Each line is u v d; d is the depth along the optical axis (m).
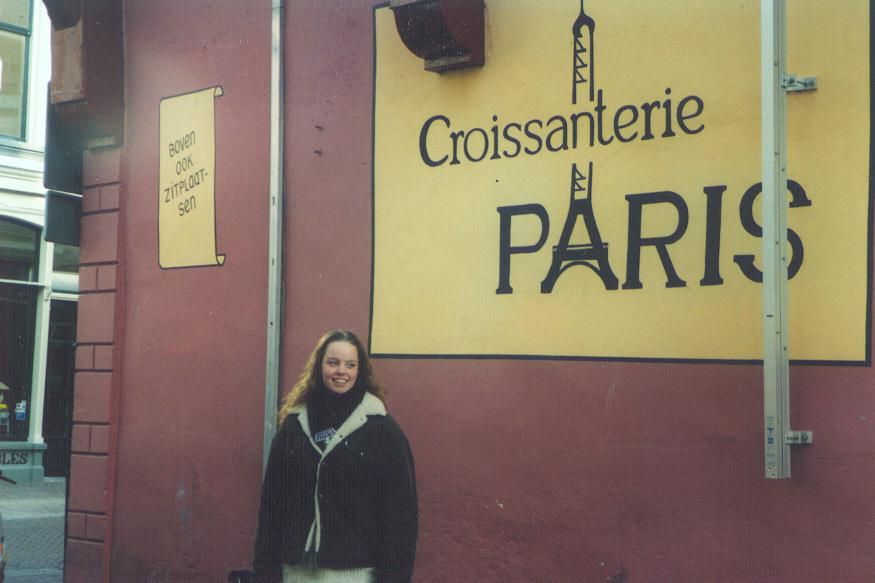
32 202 17.73
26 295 17.77
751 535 4.54
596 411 5.04
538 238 5.28
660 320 4.86
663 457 4.82
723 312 4.68
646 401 4.88
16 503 14.51
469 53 5.48
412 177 5.78
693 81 4.82
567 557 5.09
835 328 4.35
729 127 4.71
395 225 5.83
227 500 6.49
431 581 5.53
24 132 17.78
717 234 4.71
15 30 17.83
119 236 7.21
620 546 4.92
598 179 5.10
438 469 5.55
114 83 7.25
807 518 4.39
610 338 5.02
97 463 7.17
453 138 5.63
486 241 5.47
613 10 5.10
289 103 6.38
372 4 6.02
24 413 17.58
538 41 5.35
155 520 6.86
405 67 5.85
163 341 6.95
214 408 6.62
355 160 6.04
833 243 4.37
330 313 6.09
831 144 4.38
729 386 4.64
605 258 5.05
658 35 4.95
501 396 5.36
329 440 4.07
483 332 5.45
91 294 7.35
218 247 6.69
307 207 6.25
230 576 4.27
